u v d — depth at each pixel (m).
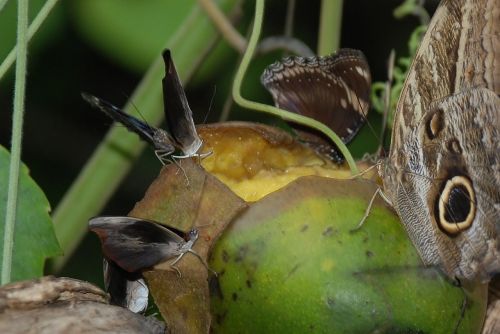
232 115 1.37
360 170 1.14
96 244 1.38
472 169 1.11
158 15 1.33
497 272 1.11
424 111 1.10
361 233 1.08
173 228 1.09
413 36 1.24
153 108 1.20
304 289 1.08
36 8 1.33
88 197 1.20
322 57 1.14
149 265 1.09
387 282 1.08
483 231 1.11
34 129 1.41
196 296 1.09
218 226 1.09
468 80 1.11
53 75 1.40
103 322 1.08
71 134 1.41
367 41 1.41
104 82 1.41
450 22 1.10
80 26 1.34
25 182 1.15
